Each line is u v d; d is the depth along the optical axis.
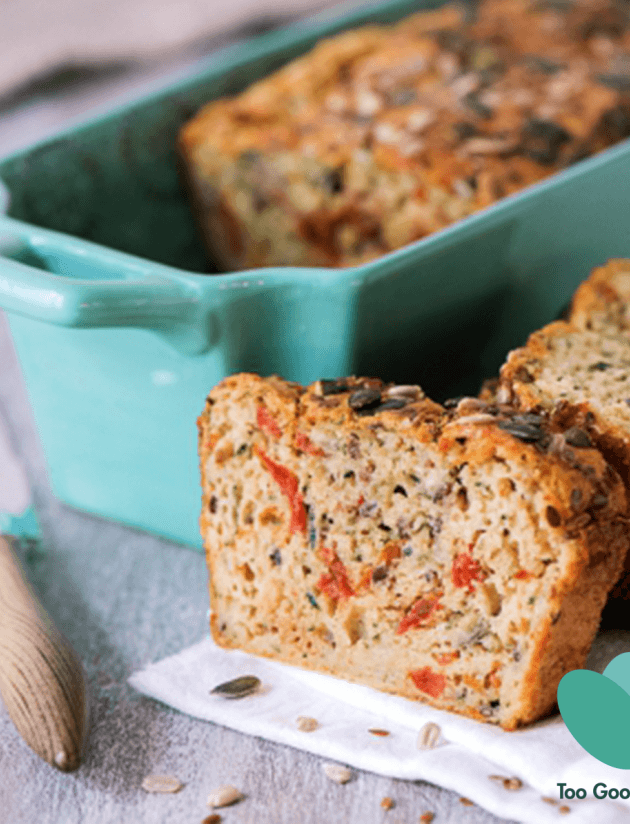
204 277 0.41
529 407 0.40
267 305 0.42
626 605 0.40
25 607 0.41
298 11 0.89
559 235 0.48
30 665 0.39
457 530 0.38
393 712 0.38
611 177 0.49
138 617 0.44
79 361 0.45
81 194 0.55
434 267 0.43
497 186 0.51
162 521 0.48
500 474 0.37
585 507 0.36
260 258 0.58
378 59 0.59
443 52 0.59
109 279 0.44
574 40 0.61
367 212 0.54
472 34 0.61
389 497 0.38
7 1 0.86
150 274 0.42
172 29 0.88
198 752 0.38
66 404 0.47
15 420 0.56
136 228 0.57
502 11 0.63
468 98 0.55
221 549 0.42
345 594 0.40
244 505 0.41
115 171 0.56
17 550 0.46
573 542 0.36
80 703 0.38
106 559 0.47
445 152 0.52
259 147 0.55
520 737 0.37
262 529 0.40
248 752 0.38
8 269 0.41
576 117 0.54
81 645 0.43
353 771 0.37
